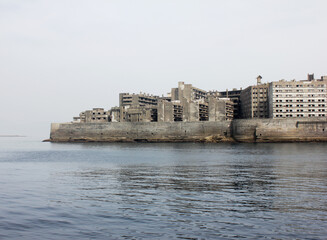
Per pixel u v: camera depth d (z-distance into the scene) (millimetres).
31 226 26656
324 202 34375
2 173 61062
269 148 134000
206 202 34500
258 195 38031
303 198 36344
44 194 39188
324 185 44688
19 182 49000
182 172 60594
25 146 191500
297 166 68938
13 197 37406
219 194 38781
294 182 47406
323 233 24953
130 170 64875
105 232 25141
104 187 44062
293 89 188375
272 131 169125
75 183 47750
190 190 41406
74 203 34281
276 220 28047
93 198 36750
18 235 24641
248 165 72562
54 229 25922
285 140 166625
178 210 31219
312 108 187125
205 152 118062
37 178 53656
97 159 94688
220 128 185750
